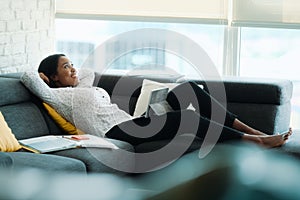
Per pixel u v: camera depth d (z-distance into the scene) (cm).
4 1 404
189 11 498
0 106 323
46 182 65
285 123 402
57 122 350
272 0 480
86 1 512
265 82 392
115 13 510
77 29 524
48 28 479
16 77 369
